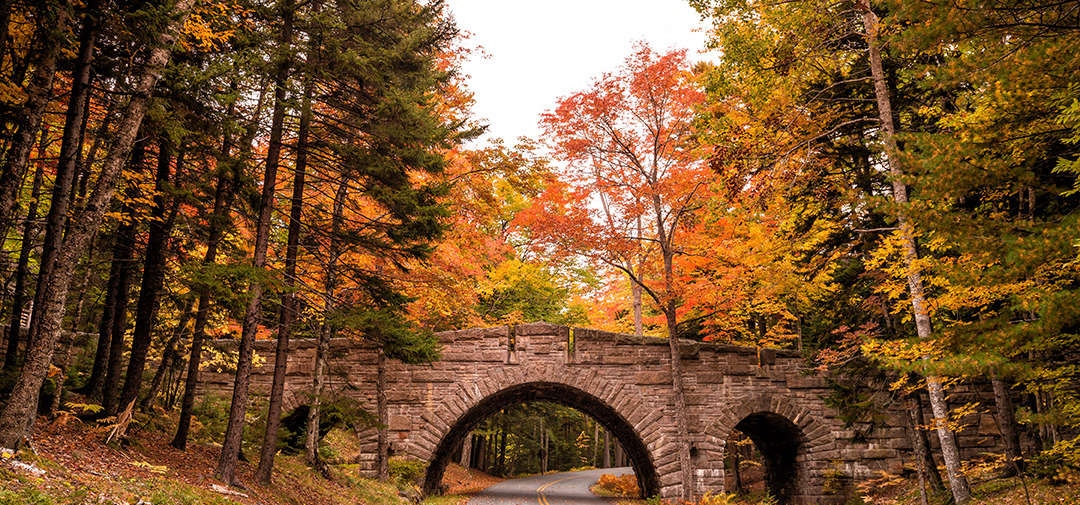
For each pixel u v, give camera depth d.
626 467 58.41
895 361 8.82
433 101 16.06
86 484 7.90
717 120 15.12
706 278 20.00
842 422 23.55
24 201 11.79
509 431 46.66
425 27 15.86
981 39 7.75
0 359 14.27
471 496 27.42
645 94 20.16
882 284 15.40
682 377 23.14
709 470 22.75
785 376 23.78
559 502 25.80
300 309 16.34
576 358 23.41
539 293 31.50
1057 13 7.29
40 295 9.58
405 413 22.89
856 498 21.75
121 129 9.05
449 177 17.80
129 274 13.51
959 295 11.42
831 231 16.80
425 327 23.39
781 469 26.48
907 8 7.81
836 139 16.05
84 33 9.44
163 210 13.06
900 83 15.35
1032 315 11.21
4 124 9.24
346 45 13.80
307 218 14.94
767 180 14.35
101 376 14.39
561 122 20.44
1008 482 15.19
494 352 23.36
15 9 8.91
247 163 12.41
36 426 10.28
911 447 23.19
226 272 10.41
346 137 14.03
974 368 7.79
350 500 16.27
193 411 19.00
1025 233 8.18
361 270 14.31
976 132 9.14
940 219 8.35
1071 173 10.40
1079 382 11.28
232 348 22.33
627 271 20.61
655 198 20.20
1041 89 8.02
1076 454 10.68
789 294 18.97
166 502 8.61
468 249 20.88
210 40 11.42
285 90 12.08
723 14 13.80
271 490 12.86
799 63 14.14
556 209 20.20
